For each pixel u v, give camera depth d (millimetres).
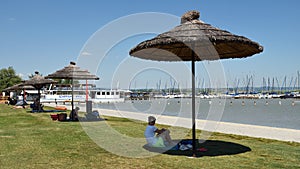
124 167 6070
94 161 6566
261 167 6023
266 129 12133
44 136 10109
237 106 51938
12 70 82188
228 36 6367
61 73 15125
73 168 6012
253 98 92125
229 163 6336
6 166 6156
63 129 12047
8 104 40969
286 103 64312
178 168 5961
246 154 7238
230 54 8750
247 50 8008
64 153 7379
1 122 15102
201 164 6258
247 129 12188
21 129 12102
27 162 6484
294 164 6266
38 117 18375
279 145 8438
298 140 9336
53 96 48688
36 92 56531
